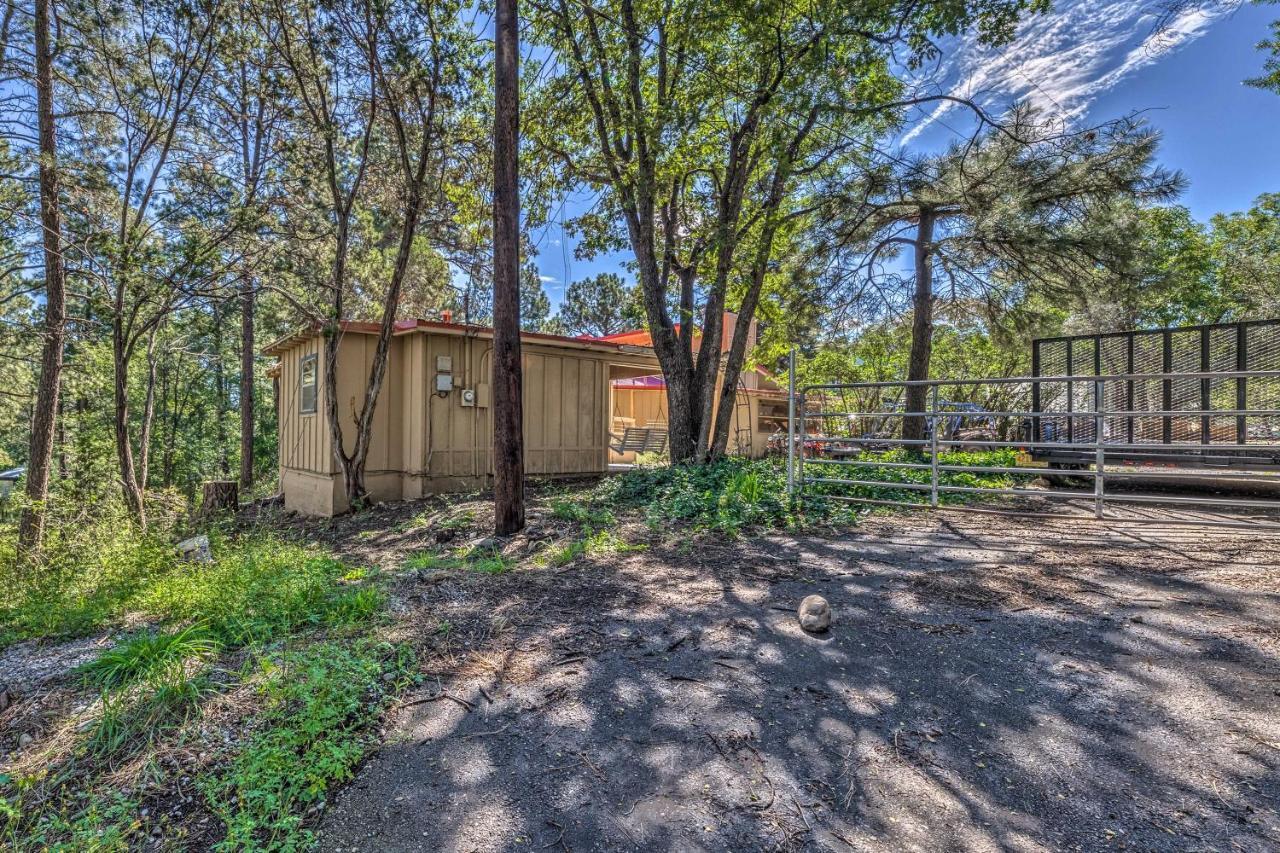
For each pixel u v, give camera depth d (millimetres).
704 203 9344
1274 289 12898
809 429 10484
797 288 9289
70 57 7824
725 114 8562
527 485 9477
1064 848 1535
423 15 8391
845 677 2490
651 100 8641
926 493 6473
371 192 10984
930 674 2484
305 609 3340
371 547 6301
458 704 2348
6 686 2576
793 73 7141
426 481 8945
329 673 2432
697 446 8586
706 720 2195
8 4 7512
